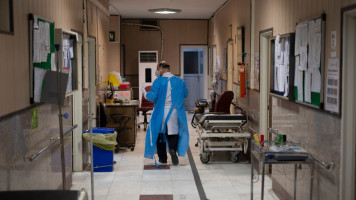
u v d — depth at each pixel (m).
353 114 2.81
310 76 3.40
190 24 12.12
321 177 3.25
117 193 4.62
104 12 7.81
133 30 12.00
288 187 4.10
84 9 5.74
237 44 6.99
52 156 3.89
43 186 3.55
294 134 3.92
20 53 2.94
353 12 2.65
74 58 4.46
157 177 5.30
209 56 11.84
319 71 3.19
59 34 3.82
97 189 4.76
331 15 2.98
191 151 6.95
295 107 3.88
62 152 3.22
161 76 5.99
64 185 3.23
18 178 2.86
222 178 5.25
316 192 3.36
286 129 4.18
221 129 6.38
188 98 12.56
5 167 2.58
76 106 5.43
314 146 3.38
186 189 4.79
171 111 5.81
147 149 5.92
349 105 2.80
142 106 9.33
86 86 5.94
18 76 2.89
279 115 4.45
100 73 7.25
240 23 6.76
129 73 12.09
